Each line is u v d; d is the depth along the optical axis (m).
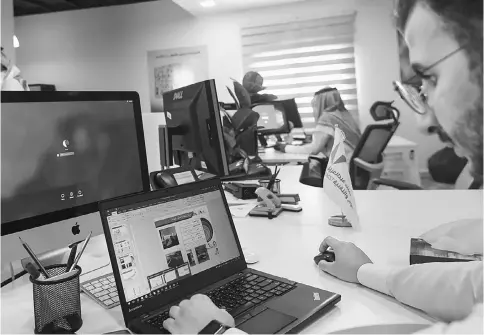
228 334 0.67
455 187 4.71
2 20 3.93
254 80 2.99
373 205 1.68
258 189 1.61
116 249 0.80
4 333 0.78
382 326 0.76
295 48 5.13
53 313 0.76
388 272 0.87
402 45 4.75
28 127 0.97
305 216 1.55
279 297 0.85
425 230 1.32
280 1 4.98
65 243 1.04
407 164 4.72
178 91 1.85
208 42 5.42
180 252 0.89
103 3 5.73
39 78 6.06
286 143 4.39
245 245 1.23
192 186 0.99
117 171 1.18
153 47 5.63
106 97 1.15
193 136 1.77
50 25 5.94
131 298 0.79
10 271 1.04
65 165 1.05
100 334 0.77
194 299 0.74
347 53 4.96
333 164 1.37
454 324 0.67
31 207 0.98
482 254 0.99
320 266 1.02
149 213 0.88
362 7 4.86
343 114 4.69
